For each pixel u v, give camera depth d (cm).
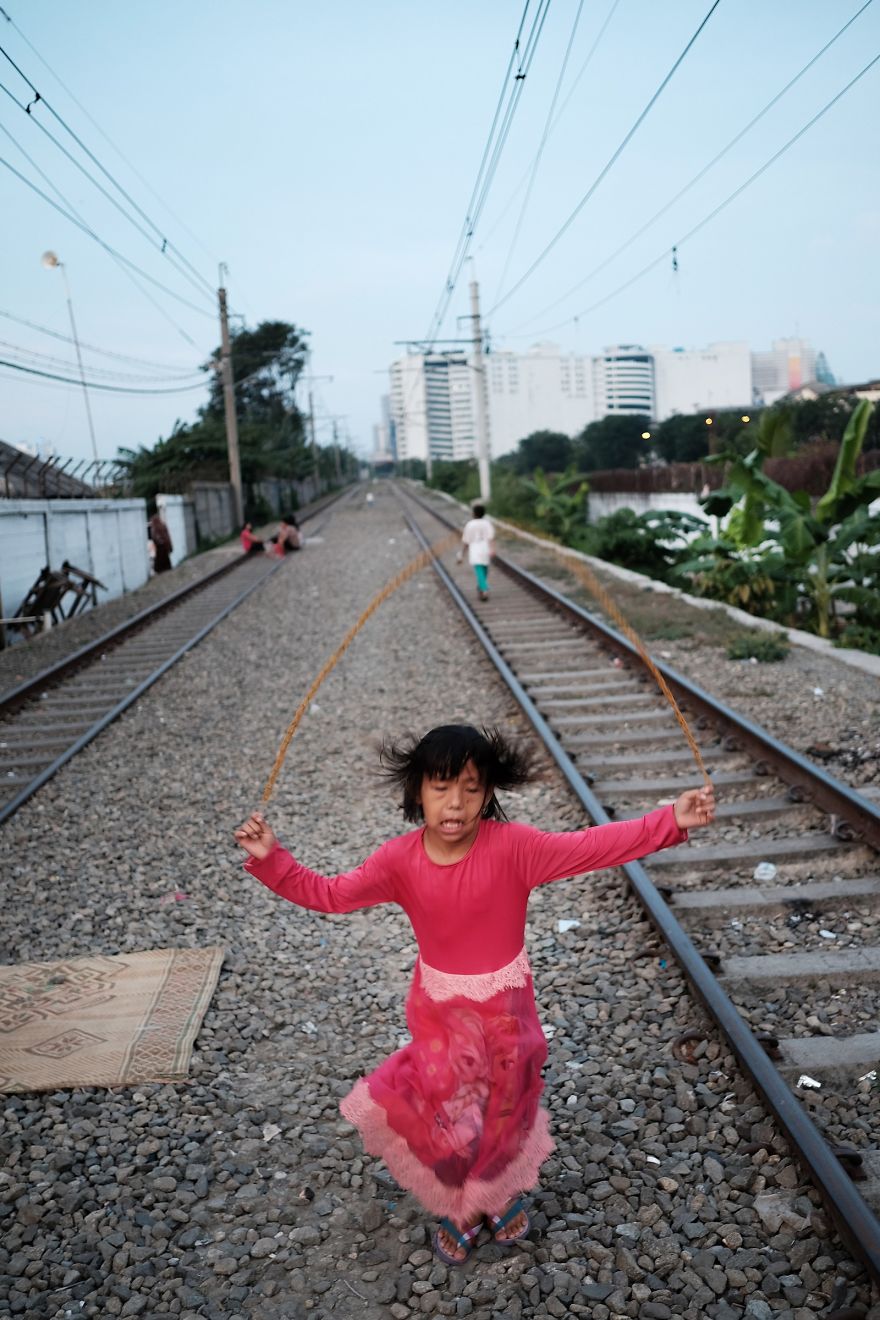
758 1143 340
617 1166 339
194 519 3556
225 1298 296
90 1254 315
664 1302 284
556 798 712
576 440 6706
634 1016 431
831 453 1944
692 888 548
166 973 491
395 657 1299
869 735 783
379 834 679
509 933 275
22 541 1827
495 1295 290
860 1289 279
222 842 680
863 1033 403
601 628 1245
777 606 1528
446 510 4528
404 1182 297
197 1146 366
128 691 1195
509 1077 277
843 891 523
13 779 851
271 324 7681
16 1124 380
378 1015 452
